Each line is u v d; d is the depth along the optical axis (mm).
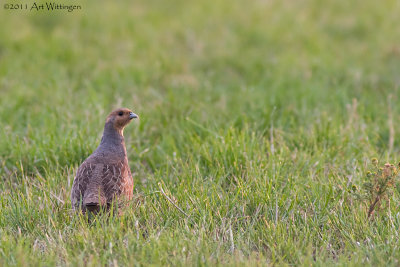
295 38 23516
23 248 9008
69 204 10820
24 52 20922
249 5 27656
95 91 17422
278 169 11820
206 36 23469
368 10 27109
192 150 13430
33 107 16047
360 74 19250
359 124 14742
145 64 20266
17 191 11328
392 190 10625
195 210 10273
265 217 10125
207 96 17281
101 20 24609
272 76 19453
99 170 10211
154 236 9234
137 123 14758
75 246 9148
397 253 8875
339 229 9844
